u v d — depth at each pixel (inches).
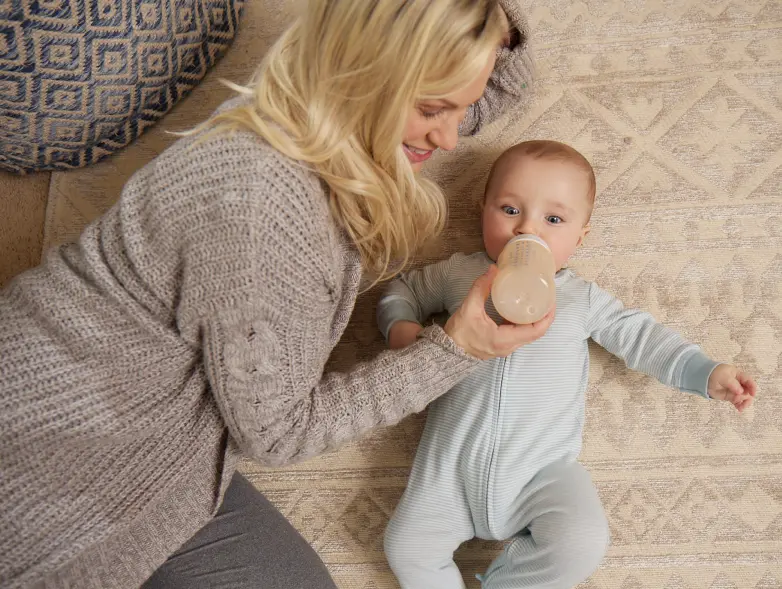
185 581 36.2
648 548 46.0
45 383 28.6
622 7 54.1
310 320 29.0
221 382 28.1
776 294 48.7
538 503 41.4
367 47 24.4
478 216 51.9
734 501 46.1
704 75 52.5
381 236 33.9
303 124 26.9
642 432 47.7
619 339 45.2
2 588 29.2
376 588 47.6
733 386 40.6
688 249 49.9
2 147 50.1
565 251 43.6
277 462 31.7
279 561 36.9
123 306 28.5
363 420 32.1
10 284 30.8
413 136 29.3
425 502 43.2
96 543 31.1
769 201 49.9
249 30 56.5
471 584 46.6
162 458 32.1
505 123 53.0
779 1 52.9
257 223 25.2
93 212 54.9
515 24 43.7
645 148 51.6
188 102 56.0
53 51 45.3
